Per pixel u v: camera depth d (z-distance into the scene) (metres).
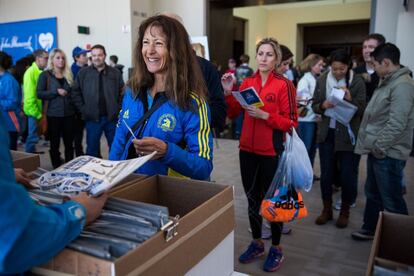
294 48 12.39
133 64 1.45
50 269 0.65
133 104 1.43
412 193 3.66
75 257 0.62
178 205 1.08
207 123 1.36
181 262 0.75
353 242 2.65
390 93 2.31
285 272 2.25
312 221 3.02
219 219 0.90
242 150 2.29
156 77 1.39
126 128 1.42
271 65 2.17
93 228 0.71
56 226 0.60
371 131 2.41
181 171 1.27
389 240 1.14
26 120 5.12
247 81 2.33
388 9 5.64
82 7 7.92
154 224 0.72
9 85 4.12
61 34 8.37
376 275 0.94
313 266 2.33
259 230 2.36
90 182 0.82
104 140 6.45
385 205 2.43
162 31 1.31
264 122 2.16
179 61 1.32
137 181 1.05
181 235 0.74
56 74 4.19
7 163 0.58
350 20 11.46
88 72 4.01
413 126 2.32
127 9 7.35
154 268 0.67
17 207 0.55
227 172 4.48
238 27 11.01
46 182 0.87
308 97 3.75
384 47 2.31
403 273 0.93
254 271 2.26
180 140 1.34
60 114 4.19
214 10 7.50
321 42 13.02
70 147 4.38
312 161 3.96
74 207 0.66
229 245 0.96
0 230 0.54
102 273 0.60
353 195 2.86
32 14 8.71
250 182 2.30
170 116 1.32
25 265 0.58
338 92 2.63
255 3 7.69
